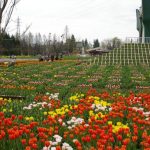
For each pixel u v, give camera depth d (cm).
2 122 1003
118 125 978
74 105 1298
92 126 960
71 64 5716
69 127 956
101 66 4922
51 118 996
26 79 2967
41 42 14400
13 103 1393
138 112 1188
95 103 1352
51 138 857
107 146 771
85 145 818
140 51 5722
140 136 913
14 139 813
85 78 3067
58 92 1948
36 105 1337
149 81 2794
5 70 4275
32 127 925
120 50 5759
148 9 6575
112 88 2294
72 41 15088
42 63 6141
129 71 3950
